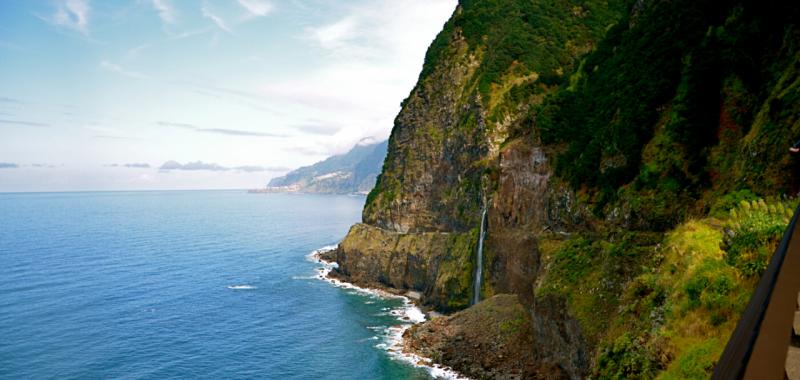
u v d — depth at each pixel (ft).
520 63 342.23
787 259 24.27
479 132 312.50
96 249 497.05
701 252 89.71
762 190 104.32
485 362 181.16
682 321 76.13
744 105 130.21
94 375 181.88
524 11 386.32
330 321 254.68
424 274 311.06
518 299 213.66
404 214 350.02
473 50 366.22
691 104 140.15
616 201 153.89
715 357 61.26
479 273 252.42
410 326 245.04
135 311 267.80
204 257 456.04
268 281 351.87
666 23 176.76
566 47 356.38
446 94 359.05
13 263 407.85
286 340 224.33
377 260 345.10
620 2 387.96
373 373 184.75
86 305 277.23
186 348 212.43
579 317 137.90
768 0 134.21
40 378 177.99
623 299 113.60
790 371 21.53
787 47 123.85
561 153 207.41
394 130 400.88
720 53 141.49
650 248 129.70
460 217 301.63
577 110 217.15
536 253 201.57
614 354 95.25
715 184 127.34
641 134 156.04
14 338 219.61
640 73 173.37
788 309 18.47
